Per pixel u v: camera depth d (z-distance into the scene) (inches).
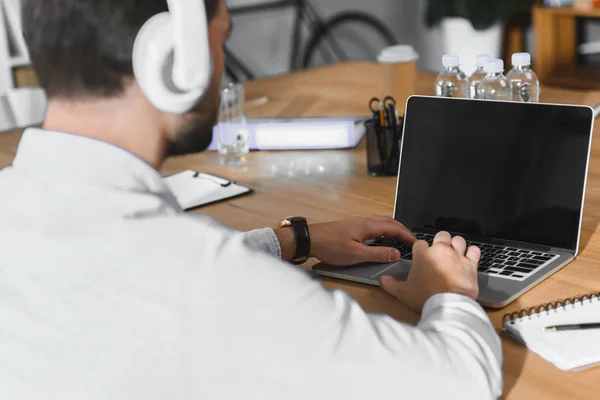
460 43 197.0
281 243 48.9
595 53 185.6
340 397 27.7
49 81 28.9
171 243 27.0
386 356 28.7
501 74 71.2
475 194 53.0
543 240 50.1
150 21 28.1
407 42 215.3
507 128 51.9
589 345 37.7
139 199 27.7
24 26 28.8
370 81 99.9
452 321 34.2
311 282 28.4
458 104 54.1
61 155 28.2
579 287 44.9
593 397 34.4
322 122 76.4
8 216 27.7
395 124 66.0
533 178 50.6
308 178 68.4
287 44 192.7
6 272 27.3
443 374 30.0
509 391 35.2
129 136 29.7
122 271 26.5
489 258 49.3
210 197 64.5
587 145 48.4
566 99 85.6
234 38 182.9
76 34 27.9
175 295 26.3
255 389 26.6
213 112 31.9
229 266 27.0
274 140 77.0
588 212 56.2
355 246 49.7
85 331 26.2
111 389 25.9
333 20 199.5
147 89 28.9
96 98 28.9
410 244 52.0
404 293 43.2
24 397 26.4
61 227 27.0
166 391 26.1
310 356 27.1
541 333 39.3
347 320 28.5
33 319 26.6
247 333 26.4
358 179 67.2
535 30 178.9
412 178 55.8
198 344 26.1
